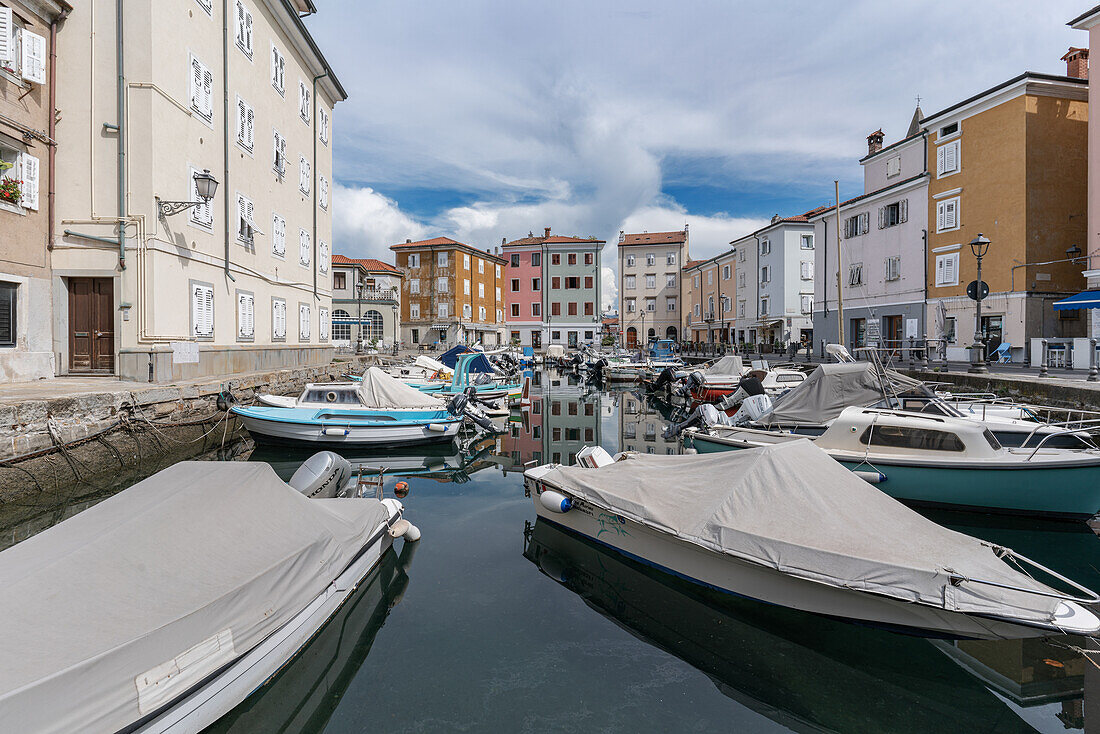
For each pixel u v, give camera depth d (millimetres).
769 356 40625
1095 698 4613
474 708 4410
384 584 6582
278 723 4254
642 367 38062
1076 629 4414
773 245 48094
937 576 4855
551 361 55188
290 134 23453
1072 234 25016
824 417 11820
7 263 12844
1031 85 24562
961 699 4625
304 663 4926
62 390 11367
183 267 15234
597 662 5082
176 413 12734
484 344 64312
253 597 4355
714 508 6145
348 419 13797
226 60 17562
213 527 4582
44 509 8742
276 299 21922
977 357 18781
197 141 15977
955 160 27688
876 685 4809
